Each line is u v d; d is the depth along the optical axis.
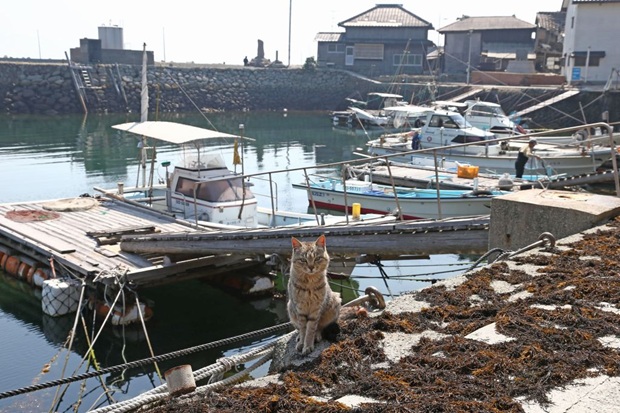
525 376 3.77
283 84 65.50
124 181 28.28
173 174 18.11
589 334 4.35
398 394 3.61
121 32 68.06
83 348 11.65
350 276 13.34
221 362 4.79
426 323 4.77
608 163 24.22
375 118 50.25
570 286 5.39
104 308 12.59
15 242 15.97
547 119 44.72
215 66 65.38
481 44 61.16
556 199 7.97
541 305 5.02
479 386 3.67
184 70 62.69
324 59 67.56
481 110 37.38
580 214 7.36
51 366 10.84
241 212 17.08
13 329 12.46
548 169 22.28
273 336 12.30
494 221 8.09
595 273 5.70
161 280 13.12
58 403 9.59
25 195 25.30
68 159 34.00
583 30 48.19
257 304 13.82
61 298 12.80
